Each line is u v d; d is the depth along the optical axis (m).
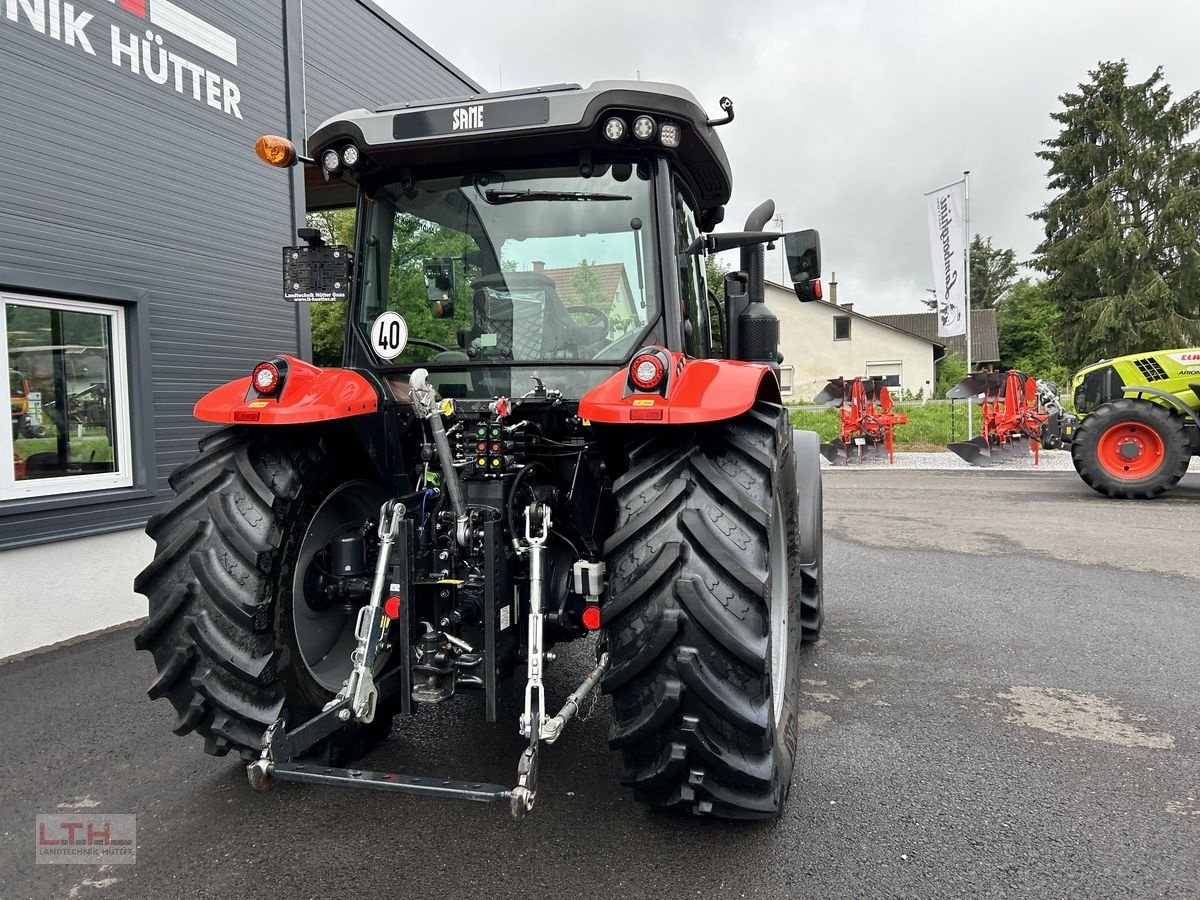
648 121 2.51
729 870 2.22
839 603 5.16
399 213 2.90
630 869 2.23
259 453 2.57
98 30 5.05
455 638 2.36
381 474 2.73
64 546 4.81
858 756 2.96
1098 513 8.51
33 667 4.23
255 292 6.43
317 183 8.32
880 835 2.40
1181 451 9.12
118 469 5.30
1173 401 9.30
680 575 2.08
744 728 2.06
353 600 2.67
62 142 4.82
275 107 6.72
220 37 6.09
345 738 2.83
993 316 51.91
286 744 2.23
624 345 2.69
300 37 6.74
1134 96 33.75
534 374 2.76
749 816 2.24
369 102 8.19
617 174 2.69
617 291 2.70
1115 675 3.81
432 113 2.61
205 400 2.59
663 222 2.66
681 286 2.78
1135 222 33.41
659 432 2.33
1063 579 5.72
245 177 6.34
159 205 5.52
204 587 2.36
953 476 12.05
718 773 2.14
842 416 13.94
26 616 4.59
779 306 43.22
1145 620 4.70
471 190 2.81
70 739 3.26
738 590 2.08
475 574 2.41
